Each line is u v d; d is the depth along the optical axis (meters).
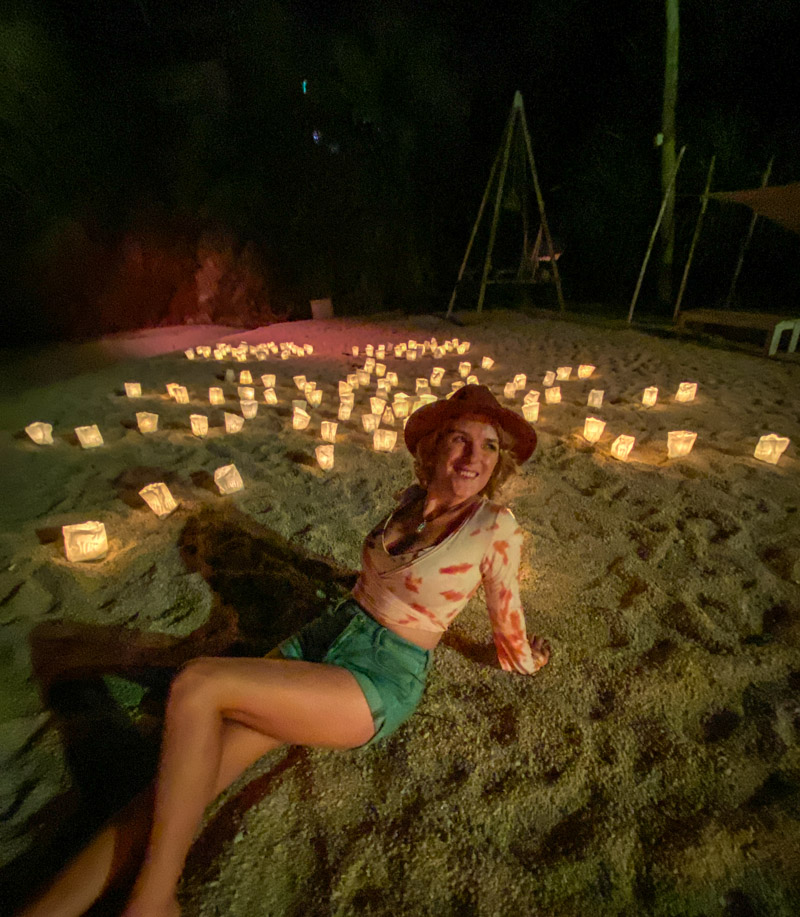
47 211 13.59
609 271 16.45
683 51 14.62
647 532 3.83
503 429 2.18
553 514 4.07
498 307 15.14
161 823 1.55
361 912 1.78
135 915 1.47
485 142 17.23
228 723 1.87
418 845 1.97
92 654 2.73
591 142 15.94
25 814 2.02
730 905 1.82
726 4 13.74
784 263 14.11
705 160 14.18
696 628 2.96
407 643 2.09
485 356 9.30
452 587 2.04
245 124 14.98
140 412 6.11
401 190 16.17
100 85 13.61
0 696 2.45
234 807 2.08
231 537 3.74
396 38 15.13
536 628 2.95
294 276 15.38
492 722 2.42
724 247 14.54
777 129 14.12
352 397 6.48
